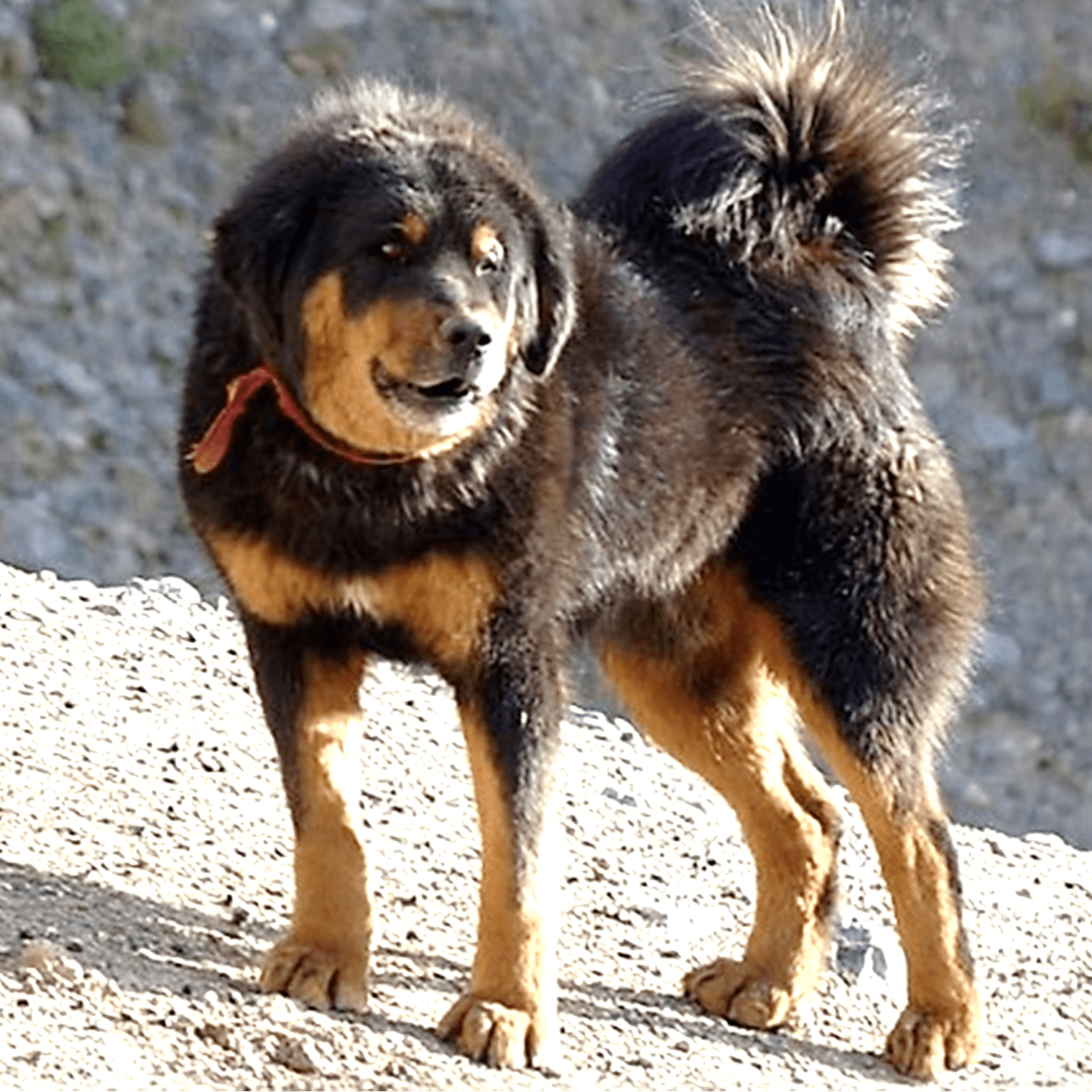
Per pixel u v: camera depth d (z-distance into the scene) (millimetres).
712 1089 11414
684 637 12812
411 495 10984
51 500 25703
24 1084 9883
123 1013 10672
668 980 12820
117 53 28375
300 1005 11070
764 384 12656
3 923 11289
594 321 12047
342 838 11297
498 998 11109
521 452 11156
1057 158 29297
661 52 29094
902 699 12750
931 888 12703
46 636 15477
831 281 12961
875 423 12836
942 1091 12242
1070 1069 12930
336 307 10883
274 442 11039
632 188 12930
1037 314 28125
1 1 28391
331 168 11023
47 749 13688
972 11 29922
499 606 11141
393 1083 10562
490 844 11141
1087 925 14914
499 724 11148
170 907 12023
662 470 12156
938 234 14523
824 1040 12656
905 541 12820
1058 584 26250
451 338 10672
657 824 14852
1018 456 27109
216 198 27953
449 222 10938
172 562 25578
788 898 12703
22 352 26547
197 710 14852
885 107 13258
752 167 12875
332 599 11203
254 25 28828
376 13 29047
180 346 27016
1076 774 24859
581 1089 10898
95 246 27422
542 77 28812
